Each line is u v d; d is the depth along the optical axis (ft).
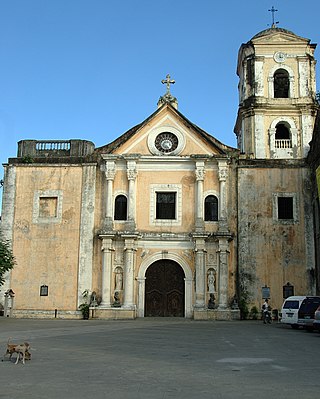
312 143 106.22
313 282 106.11
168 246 108.68
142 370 36.76
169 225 109.91
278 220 109.29
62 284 108.47
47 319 103.65
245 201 110.42
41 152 116.67
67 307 107.34
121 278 107.45
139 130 113.70
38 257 109.91
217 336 66.13
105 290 105.70
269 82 124.47
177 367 38.14
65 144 116.67
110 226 108.17
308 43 126.21
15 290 108.68
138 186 111.96
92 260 108.99
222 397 27.63
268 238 108.58
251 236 108.78
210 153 112.06
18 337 62.03
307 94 122.93
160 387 30.45
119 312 103.76
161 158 111.55
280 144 120.98
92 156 114.01
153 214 110.42
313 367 38.34
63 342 56.44
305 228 108.58
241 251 108.27
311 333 72.64
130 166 110.93
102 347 51.52
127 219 108.68
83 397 27.66
